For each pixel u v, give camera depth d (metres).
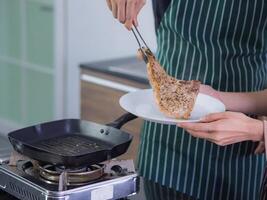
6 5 3.92
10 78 4.07
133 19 1.49
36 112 3.93
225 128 1.32
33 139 1.30
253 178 1.75
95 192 1.20
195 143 1.68
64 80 3.50
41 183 1.19
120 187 1.24
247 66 1.68
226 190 1.72
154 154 1.75
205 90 1.58
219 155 1.69
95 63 3.04
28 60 3.88
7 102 4.17
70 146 1.28
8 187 1.26
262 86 1.76
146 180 1.47
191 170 1.71
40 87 3.83
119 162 1.31
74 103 3.46
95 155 1.17
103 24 3.29
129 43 3.23
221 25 1.62
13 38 3.95
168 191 1.40
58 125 1.35
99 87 2.94
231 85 1.67
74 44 3.41
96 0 3.27
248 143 1.69
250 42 1.67
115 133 1.31
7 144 1.50
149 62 1.46
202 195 1.71
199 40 1.65
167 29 1.71
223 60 1.65
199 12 1.63
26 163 1.28
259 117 1.64
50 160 1.17
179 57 1.69
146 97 1.52
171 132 1.71
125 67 2.95
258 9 1.62
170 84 1.43
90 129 1.35
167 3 1.70
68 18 3.38
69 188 1.17
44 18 3.64
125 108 1.41
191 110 1.42
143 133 1.80
